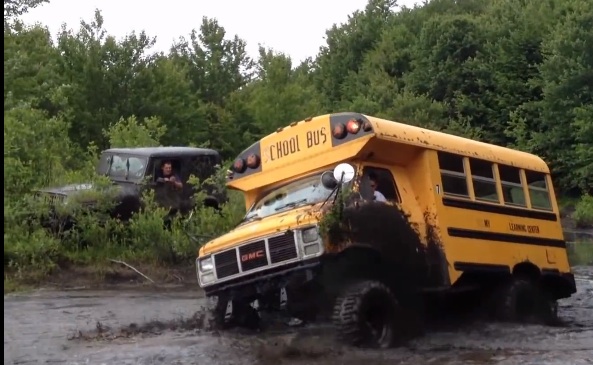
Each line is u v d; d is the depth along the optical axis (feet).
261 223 35.60
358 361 31.24
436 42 195.52
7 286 56.65
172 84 138.10
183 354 32.53
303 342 34.58
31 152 69.67
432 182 37.76
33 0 115.85
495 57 187.62
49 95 99.60
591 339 37.35
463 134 175.32
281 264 33.88
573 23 167.84
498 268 40.45
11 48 101.71
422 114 177.78
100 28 132.67
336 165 37.17
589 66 163.63
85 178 68.95
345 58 253.85
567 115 164.66
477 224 39.78
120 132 83.35
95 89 129.08
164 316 45.27
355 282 34.35
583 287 63.77
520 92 183.11
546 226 45.06
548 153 169.37
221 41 169.37
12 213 60.49
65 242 63.21
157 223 64.85
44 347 35.60
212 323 38.81
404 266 35.78
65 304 50.39
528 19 188.75
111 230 65.00
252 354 32.37
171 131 134.21
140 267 63.21
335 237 33.35
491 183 41.65
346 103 212.84
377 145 36.47
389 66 222.07
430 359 31.83
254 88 158.30
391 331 34.53
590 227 137.18
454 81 190.19
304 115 146.82
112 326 41.47
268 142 40.04
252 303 37.17
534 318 43.01
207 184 69.77
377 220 34.99
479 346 35.14
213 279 35.91
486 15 213.66
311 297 34.42
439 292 37.40
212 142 149.89
